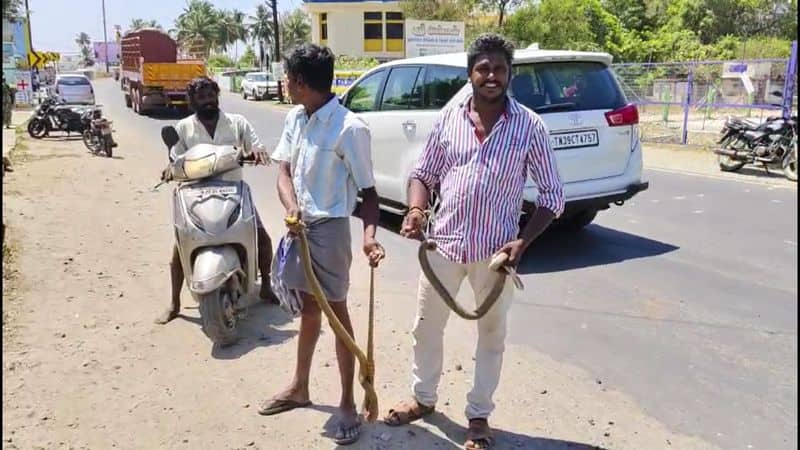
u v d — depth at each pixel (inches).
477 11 1398.9
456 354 171.8
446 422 139.3
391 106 301.9
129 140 698.2
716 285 226.5
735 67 658.2
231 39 3737.7
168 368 163.5
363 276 237.5
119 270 239.5
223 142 194.9
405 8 1446.9
